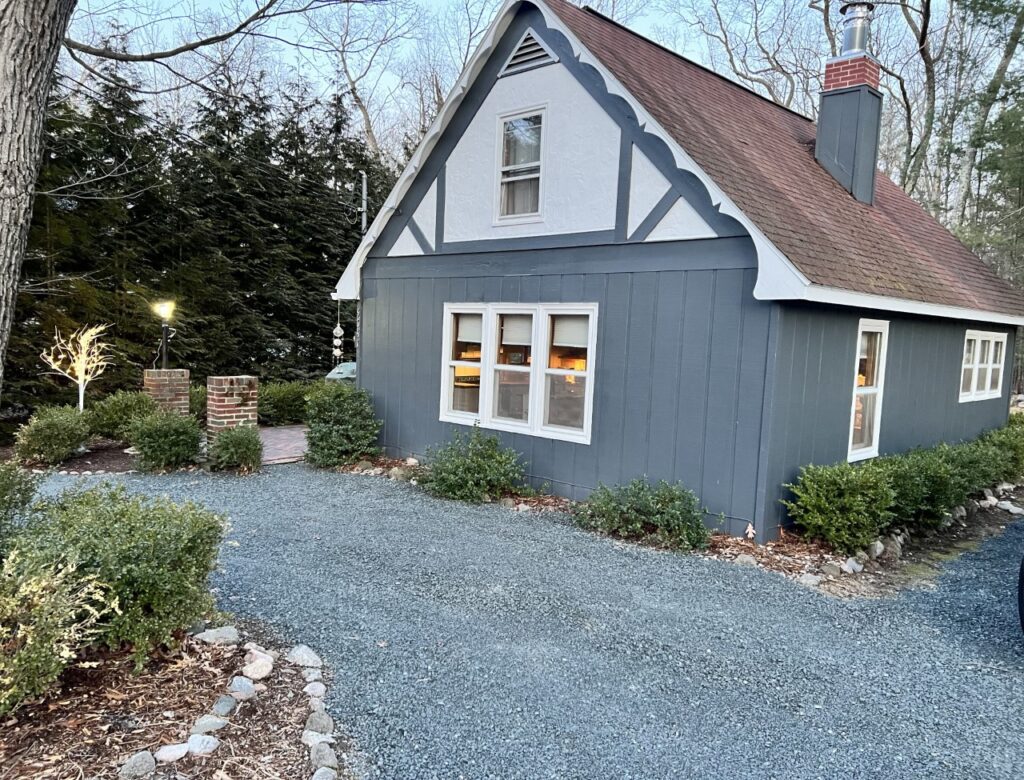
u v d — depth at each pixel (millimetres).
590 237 6648
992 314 8406
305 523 5922
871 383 7020
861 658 3664
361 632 3705
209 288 15430
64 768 2234
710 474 5871
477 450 7191
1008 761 2754
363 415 8758
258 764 2387
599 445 6680
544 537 5691
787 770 2625
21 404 10891
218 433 8086
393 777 2451
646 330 6266
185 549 3145
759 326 5512
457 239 7926
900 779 2605
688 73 8531
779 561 5207
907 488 5965
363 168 20031
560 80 6828
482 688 3145
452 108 7773
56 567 2717
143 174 14000
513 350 7500
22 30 2580
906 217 9992
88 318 12344
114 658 2951
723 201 5539
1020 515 7348
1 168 2562
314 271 18938
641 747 2732
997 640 3967
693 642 3764
